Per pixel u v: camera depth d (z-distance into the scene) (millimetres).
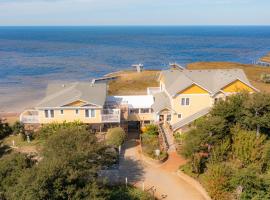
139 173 39094
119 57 172000
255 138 37375
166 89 53688
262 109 38844
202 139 37500
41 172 25656
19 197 24781
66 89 53781
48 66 138375
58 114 48438
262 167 35844
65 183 26312
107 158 34781
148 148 43688
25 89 96375
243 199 31172
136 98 56594
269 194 30703
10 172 28234
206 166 37719
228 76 51844
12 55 181625
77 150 30641
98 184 29797
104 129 51156
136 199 33156
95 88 55250
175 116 51000
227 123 39656
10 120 64938
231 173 33594
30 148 45281
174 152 44188
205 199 33938
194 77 52938
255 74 103062
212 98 50469
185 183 37062
